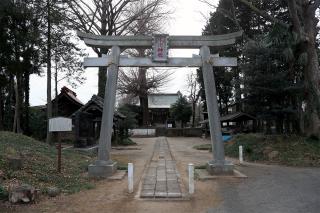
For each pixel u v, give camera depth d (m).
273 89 19.03
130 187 9.34
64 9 21.22
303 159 15.52
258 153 17.56
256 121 32.22
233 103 37.94
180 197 8.76
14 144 13.81
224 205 8.08
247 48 20.38
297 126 19.91
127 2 29.98
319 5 17.91
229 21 31.42
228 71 37.56
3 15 19.55
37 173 10.45
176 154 20.88
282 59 19.52
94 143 24.17
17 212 7.23
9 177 9.40
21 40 20.23
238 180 11.23
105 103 12.51
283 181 11.10
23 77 24.81
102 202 8.30
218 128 12.44
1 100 26.02
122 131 31.81
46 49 20.95
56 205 7.94
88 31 27.47
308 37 17.67
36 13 20.09
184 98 56.97
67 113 34.00
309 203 8.21
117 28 30.16
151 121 62.72
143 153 21.89
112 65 12.83
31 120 28.23
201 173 12.30
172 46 13.25
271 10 25.02
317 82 17.83
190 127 55.25
